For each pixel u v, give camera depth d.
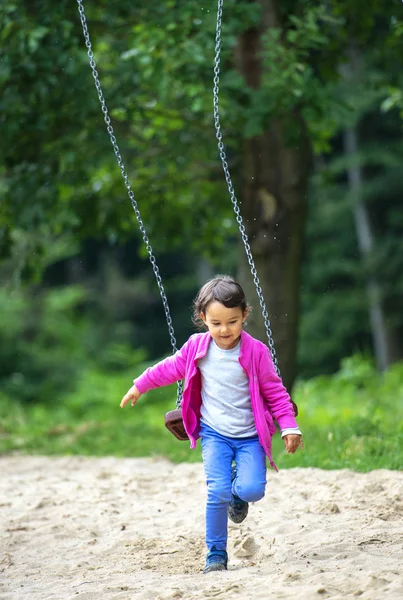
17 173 17.84
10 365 37.66
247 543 7.93
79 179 17.62
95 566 7.84
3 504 11.09
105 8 16.34
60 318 43.09
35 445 17.97
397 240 40.72
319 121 15.72
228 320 6.91
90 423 20.11
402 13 17.25
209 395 7.21
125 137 18.02
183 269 59.47
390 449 12.62
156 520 9.69
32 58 15.72
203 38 14.93
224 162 8.31
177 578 7.02
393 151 39.72
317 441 13.98
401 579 6.09
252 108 15.16
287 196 17.78
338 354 43.81
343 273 42.03
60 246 32.69
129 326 52.25
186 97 16.66
